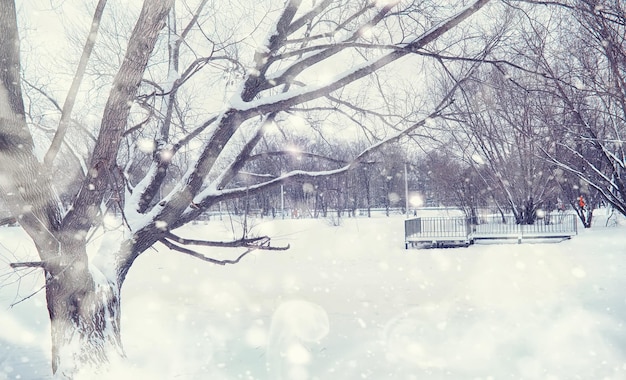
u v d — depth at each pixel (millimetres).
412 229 22094
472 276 12547
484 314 8352
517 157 24000
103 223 5562
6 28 4621
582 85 12977
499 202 28312
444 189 27906
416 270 14148
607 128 17109
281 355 6480
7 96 4688
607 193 17531
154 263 17547
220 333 7680
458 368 5848
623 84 10758
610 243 17906
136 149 7254
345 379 5594
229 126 5926
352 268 15062
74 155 6184
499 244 20984
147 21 5027
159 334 7742
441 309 8852
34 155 4961
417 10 6668
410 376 5633
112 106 5066
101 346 5430
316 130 7859
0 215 5578
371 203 70938
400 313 8688
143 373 5875
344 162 7312
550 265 13586
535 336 6961
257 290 11633
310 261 17047
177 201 6012
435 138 7027
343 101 7047
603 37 10586
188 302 10406
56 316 5355
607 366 5699
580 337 6797
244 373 5855
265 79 6168
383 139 6859
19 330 8508
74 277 5281
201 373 5895
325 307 9391
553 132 15477
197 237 23375
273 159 8359
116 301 5816
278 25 5914
